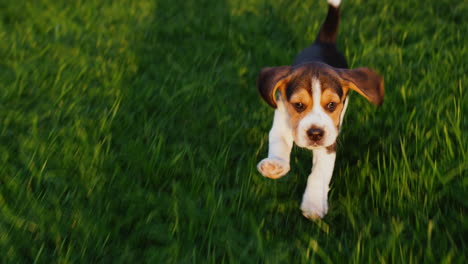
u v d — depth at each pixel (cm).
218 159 166
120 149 171
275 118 162
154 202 157
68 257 146
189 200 156
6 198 157
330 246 147
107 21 239
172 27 232
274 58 205
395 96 181
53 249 150
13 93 188
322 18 231
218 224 151
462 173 157
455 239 147
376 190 155
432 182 154
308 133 152
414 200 153
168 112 183
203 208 156
